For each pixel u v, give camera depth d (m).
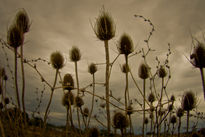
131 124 0.72
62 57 0.75
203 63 0.47
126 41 0.72
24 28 0.54
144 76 0.77
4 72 0.52
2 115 0.48
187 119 0.63
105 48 0.68
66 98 0.78
